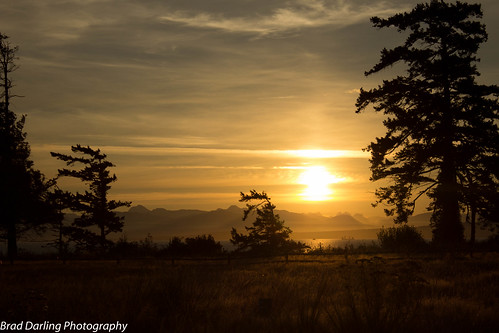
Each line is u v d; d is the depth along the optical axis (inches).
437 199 1446.9
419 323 400.5
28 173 1692.9
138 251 1546.5
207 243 1588.3
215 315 457.4
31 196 1658.5
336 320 418.9
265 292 612.7
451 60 1416.1
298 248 1467.8
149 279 573.6
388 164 1491.1
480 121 1423.5
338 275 740.7
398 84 1476.4
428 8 1459.2
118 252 1521.9
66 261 1219.9
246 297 591.5
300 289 625.9
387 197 1510.8
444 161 1450.5
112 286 622.8
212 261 1199.6
